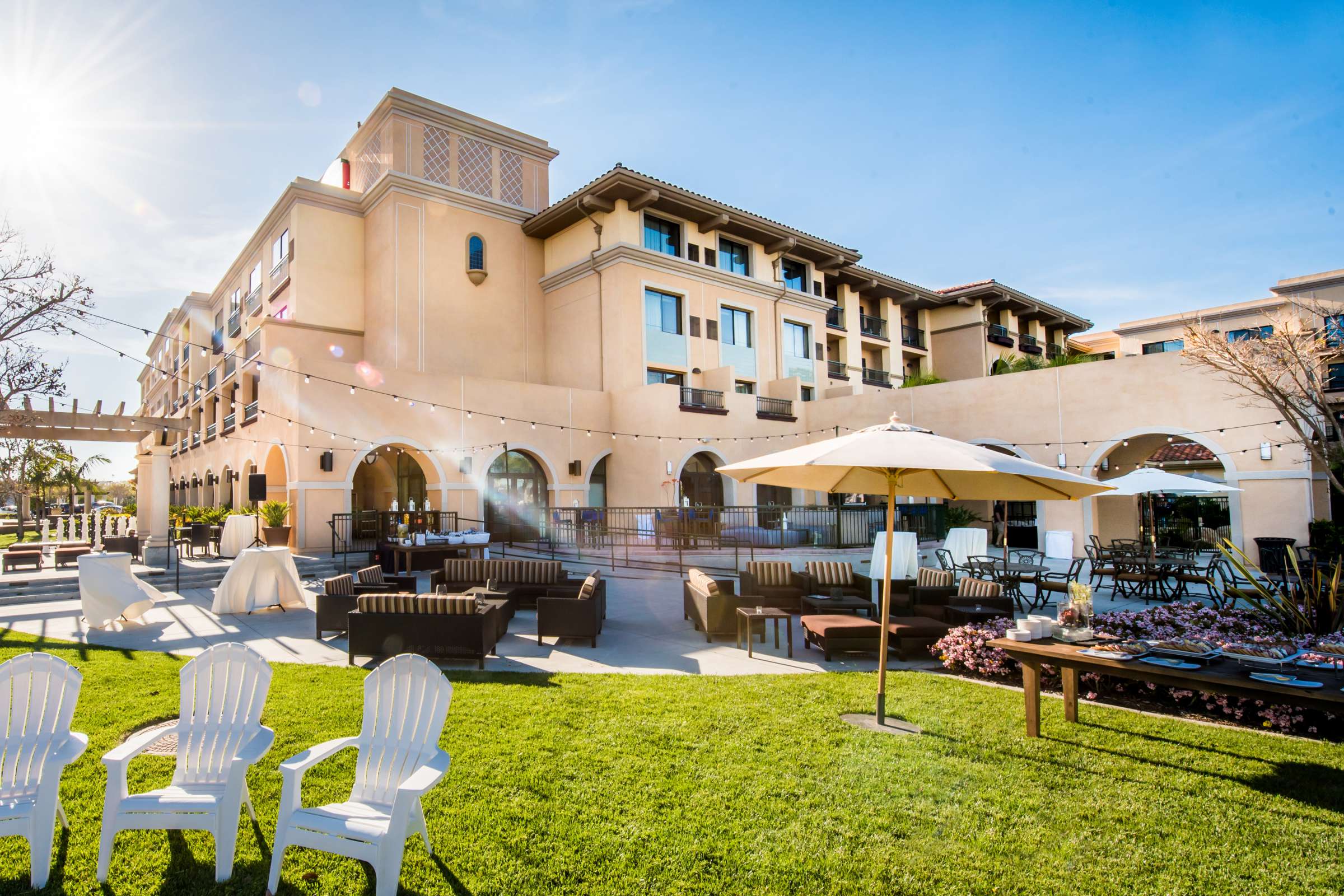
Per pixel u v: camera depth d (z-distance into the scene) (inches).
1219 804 165.0
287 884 134.0
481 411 809.5
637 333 916.0
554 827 153.7
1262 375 441.4
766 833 151.4
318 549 682.8
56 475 1707.7
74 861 141.0
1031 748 200.8
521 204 1028.5
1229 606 314.2
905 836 150.6
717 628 355.6
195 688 153.0
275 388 753.0
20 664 148.2
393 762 143.6
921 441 209.0
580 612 341.1
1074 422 766.5
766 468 233.0
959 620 332.8
